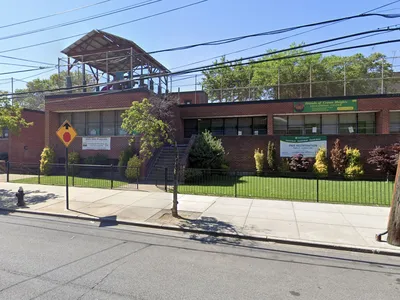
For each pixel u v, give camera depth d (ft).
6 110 43.45
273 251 18.30
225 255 17.34
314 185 43.68
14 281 12.94
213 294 12.08
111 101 57.52
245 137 60.23
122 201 33.04
